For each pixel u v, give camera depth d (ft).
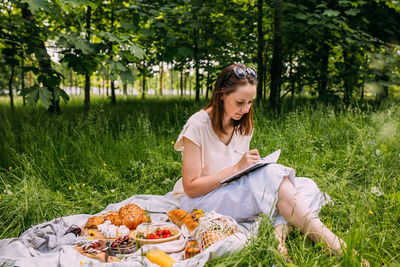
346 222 7.60
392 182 9.51
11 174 11.45
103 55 14.26
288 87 27.04
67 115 25.96
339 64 26.35
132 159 13.44
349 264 5.40
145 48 23.94
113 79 13.79
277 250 5.78
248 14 23.63
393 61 23.11
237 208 7.46
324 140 14.15
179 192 9.37
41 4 11.13
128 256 6.35
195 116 8.16
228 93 7.45
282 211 6.82
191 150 8.00
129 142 14.74
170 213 8.17
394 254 6.13
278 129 15.39
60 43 12.81
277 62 23.26
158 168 12.87
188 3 20.30
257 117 18.39
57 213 9.68
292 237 6.97
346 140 14.11
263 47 25.04
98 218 8.23
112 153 14.01
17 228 8.38
